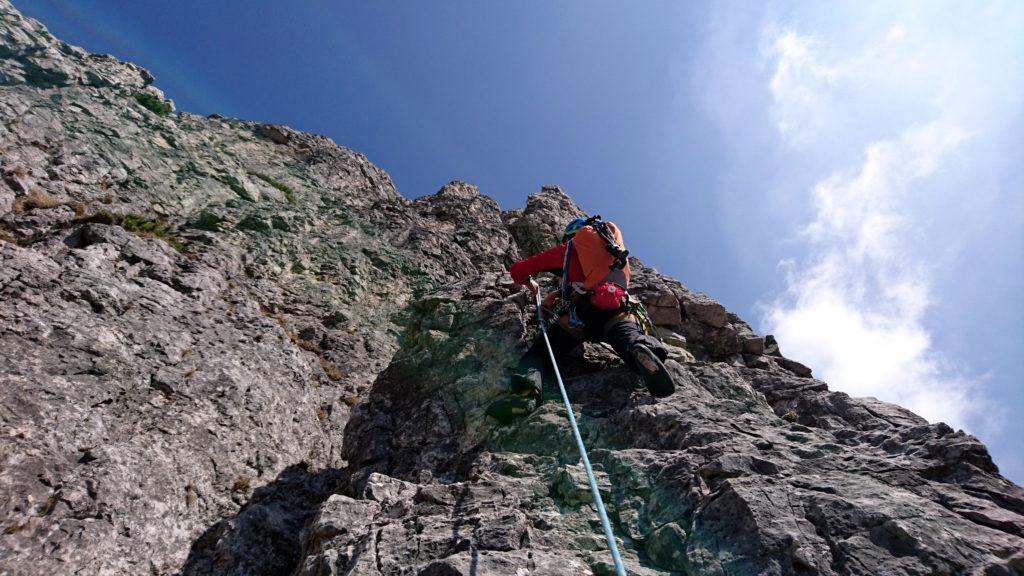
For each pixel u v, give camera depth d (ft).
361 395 25.26
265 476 16.88
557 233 57.31
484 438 12.34
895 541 7.21
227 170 45.70
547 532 8.68
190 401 17.44
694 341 19.26
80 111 40.75
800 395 14.16
